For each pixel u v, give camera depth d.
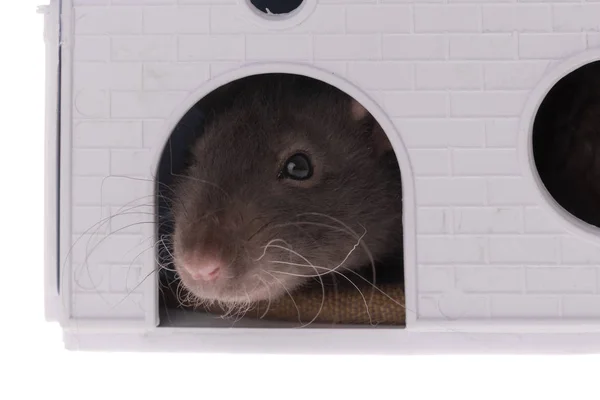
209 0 0.28
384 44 0.27
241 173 0.28
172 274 0.29
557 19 0.27
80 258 0.28
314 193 0.29
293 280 0.29
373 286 0.30
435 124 0.27
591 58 0.27
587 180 0.32
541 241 0.27
